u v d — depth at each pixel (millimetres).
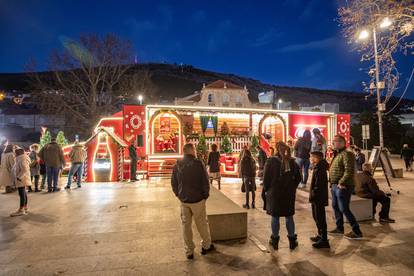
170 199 9133
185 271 4395
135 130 14719
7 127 47656
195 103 42969
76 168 11375
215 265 4590
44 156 10633
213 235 5598
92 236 5848
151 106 15125
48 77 34156
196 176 4863
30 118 49781
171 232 6074
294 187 5180
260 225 6617
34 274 4301
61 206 8289
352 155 5754
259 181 12898
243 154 8336
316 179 5336
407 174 15625
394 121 32031
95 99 33500
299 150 10672
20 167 7441
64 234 5969
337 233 5996
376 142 31531
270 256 4910
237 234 5691
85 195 9852
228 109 16844
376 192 6938
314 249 5199
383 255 4941
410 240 5633
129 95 36875
